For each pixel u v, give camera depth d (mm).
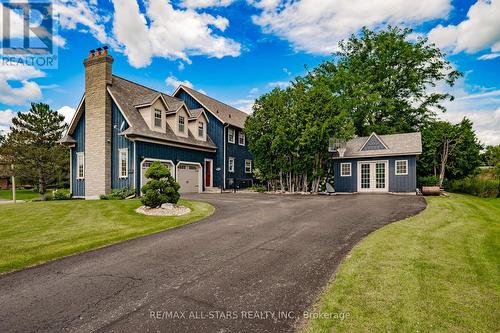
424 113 29141
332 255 5379
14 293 3891
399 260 4852
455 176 24891
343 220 8797
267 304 3506
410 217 9164
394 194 17531
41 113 30984
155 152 18375
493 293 3607
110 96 18172
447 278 4074
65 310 3400
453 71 28594
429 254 5191
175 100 22859
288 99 19906
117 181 17797
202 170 22766
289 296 3715
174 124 20453
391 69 28828
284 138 18156
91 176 18266
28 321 3154
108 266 4957
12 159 25344
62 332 2932
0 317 3244
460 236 6594
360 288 3775
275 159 20062
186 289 3971
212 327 2998
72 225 8445
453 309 3193
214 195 18266
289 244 6195
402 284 3863
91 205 12719
